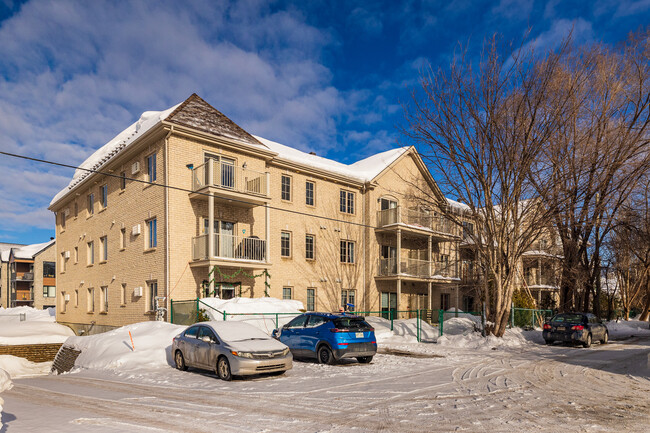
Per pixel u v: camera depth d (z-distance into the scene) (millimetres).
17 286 65938
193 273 20844
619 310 45750
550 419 7320
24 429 6562
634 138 22891
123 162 24516
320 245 26797
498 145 19594
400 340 21281
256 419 7297
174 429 6668
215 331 12250
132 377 12266
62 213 34062
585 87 22234
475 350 18344
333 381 10938
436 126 20078
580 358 15531
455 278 31422
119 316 23828
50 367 20781
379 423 7055
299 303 21984
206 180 20391
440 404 8406
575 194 22781
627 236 29859
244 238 21484
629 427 6891
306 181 26656
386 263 29531
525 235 21516
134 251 22828
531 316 27016
